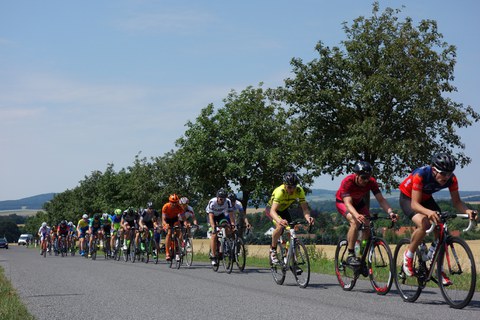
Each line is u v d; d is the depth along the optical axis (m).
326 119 26.81
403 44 25.80
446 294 6.54
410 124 25.05
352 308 6.45
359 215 7.85
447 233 6.62
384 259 7.71
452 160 6.63
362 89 24.92
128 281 10.31
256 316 6.04
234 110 29.77
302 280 8.92
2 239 80.00
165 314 6.34
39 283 10.20
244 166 28.27
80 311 6.71
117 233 21.22
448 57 25.98
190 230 14.96
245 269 13.26
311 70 26.86
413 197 6.91
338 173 25.95
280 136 29.52
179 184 43.12
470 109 25.81
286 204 9.77
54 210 85.50
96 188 65.00
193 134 29.77
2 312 6.49
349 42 26.89
